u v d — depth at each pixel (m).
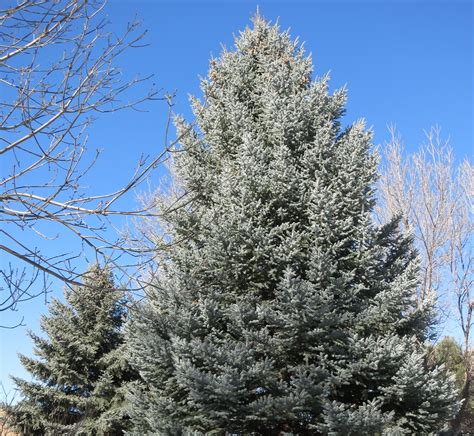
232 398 8.54
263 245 9.86
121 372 18.42
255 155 10.76
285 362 9.73
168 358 9.53
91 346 18.86
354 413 8.21
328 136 10.66
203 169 11.34
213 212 10.04
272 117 11.15
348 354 9.27
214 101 12.32
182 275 10.12
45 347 18.98
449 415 9.37
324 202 9.88
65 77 5.36
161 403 9.66
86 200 5.55
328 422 8.24
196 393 8.62
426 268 18.91
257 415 8.82
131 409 10.83
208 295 9.98
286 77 11.85
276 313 9.69
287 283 9.08
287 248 9.77
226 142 11.91
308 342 9.39
